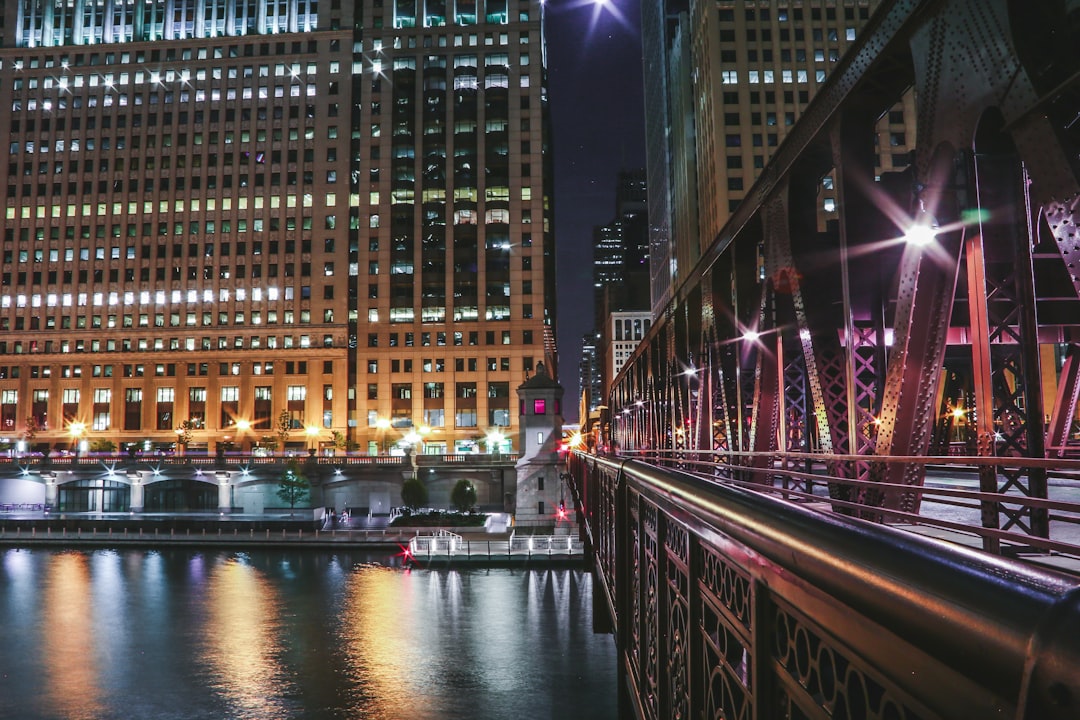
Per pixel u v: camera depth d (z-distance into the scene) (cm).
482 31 12269
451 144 12100
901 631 165
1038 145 507
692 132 11088
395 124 12162
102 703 3189
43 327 11931
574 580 5509
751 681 358
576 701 3155
